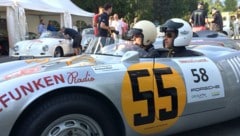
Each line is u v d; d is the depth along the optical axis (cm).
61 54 1603
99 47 443
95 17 1061
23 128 291
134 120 338
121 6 4175
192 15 1369
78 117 307
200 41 917
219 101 396
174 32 415
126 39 462
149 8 4962
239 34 2792
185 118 372
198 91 378
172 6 5906
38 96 293
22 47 1500
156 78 352
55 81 304
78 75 315
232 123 488
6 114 286
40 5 1930
